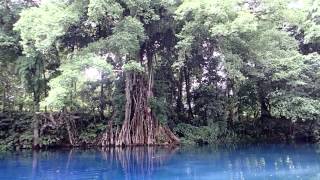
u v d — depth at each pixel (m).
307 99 22.16
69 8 19.91
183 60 22.12
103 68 18.95
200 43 22.94
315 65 22.67
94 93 24.95
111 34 21.70
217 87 26.28
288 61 22.17
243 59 22.75
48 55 21.69
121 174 13.11
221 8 19.81
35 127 22.48
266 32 22.45
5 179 12.32
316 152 19.14
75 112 24.19
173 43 24.67
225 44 21.70
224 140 25.33
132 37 19.86
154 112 23.39
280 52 22.81
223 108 25.70
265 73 23.11
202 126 25.06
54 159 17.62
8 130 23.34
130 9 20.95
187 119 26.33
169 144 23.17
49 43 18.16
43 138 22.62
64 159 17.59
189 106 26.53
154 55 25.42
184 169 13.97
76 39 22.88
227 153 19.09
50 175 13.05
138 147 22.52
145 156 18.33
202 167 14.39
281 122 26.36
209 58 25.33
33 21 18.42
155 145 22.92
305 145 23.14
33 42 19.25
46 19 18.20
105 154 19.56
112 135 23.03
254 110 27.45
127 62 21.23
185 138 24.08
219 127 25.28
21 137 22.61
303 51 26.11
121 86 23.84
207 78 26.45
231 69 21.23
